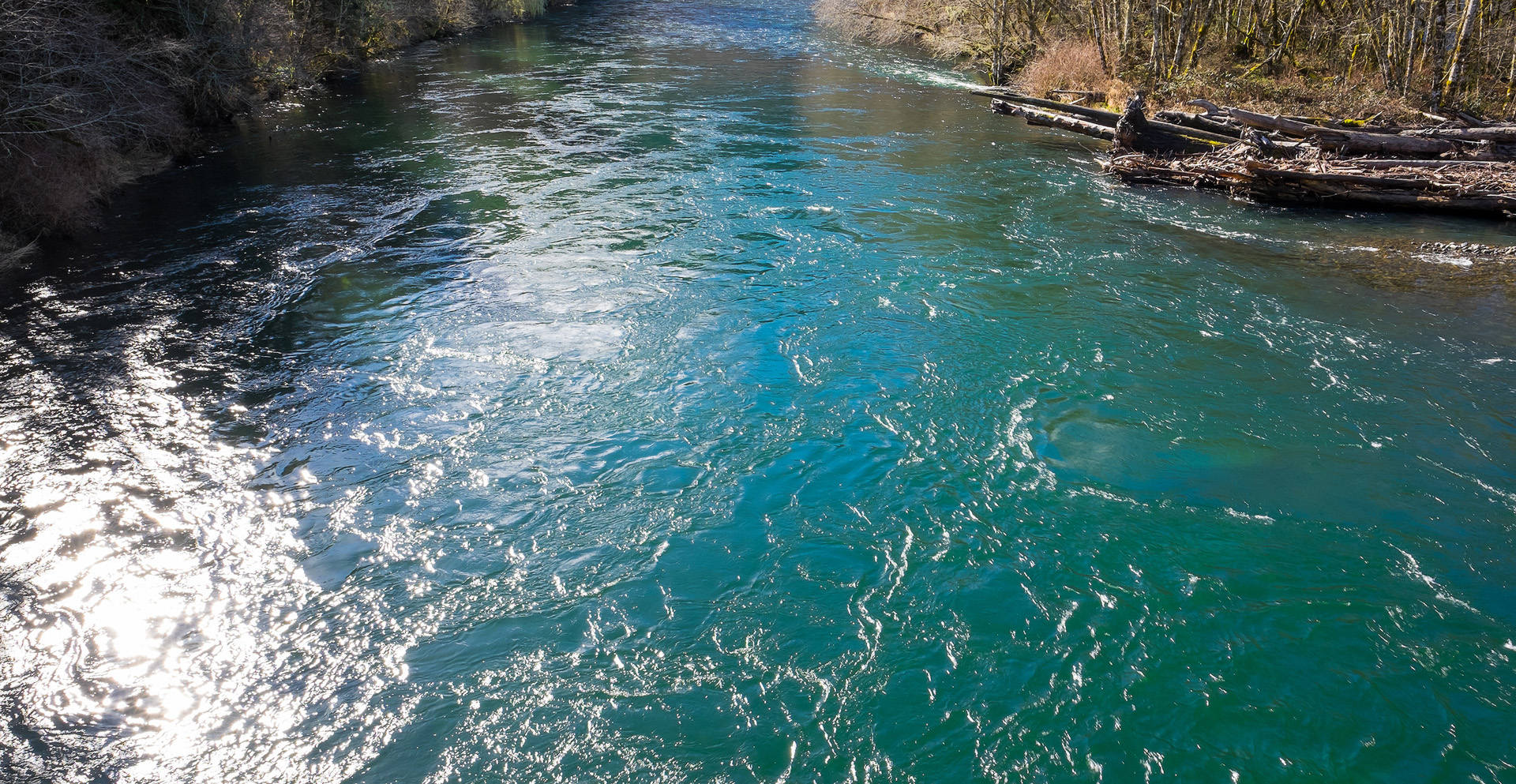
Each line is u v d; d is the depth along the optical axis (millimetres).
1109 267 11398
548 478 7035
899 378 8578
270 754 4734
